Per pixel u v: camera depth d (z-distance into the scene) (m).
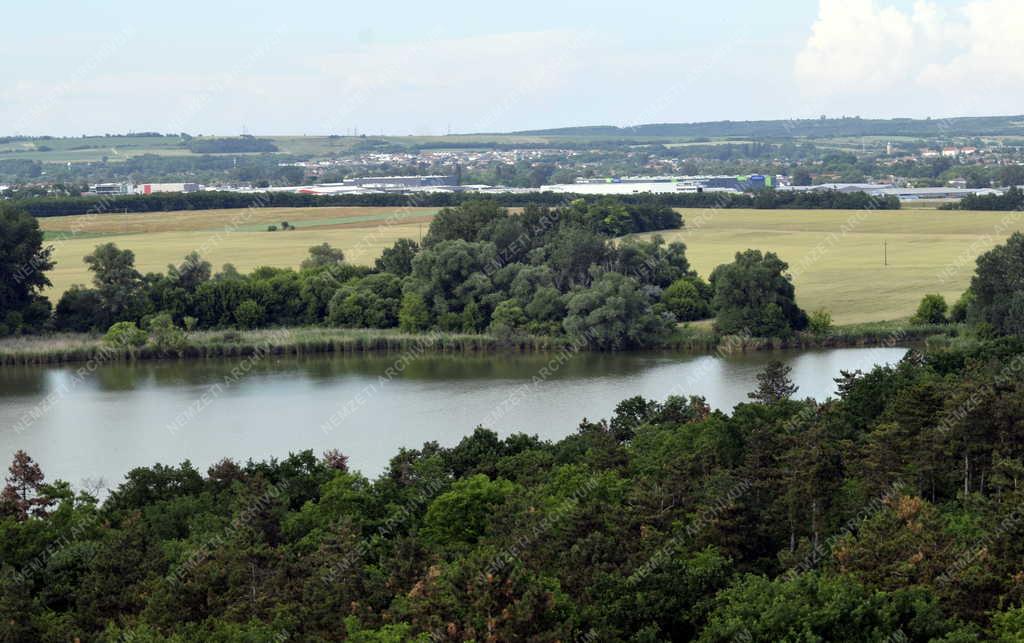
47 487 93.50
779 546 83.50
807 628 62.09
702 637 63.91
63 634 68.94
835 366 166.62
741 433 99.75
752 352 182.12
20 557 80.88
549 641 62.34
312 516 87.38
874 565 71.12
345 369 174.88
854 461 91.94
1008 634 62.16
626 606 67.62
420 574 73.62
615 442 101.19
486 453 104.44
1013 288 175.75
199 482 97.44
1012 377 107.19
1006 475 84.56
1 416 144.50
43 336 194.12
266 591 72.06
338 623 68.88
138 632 65.69
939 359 126.62
